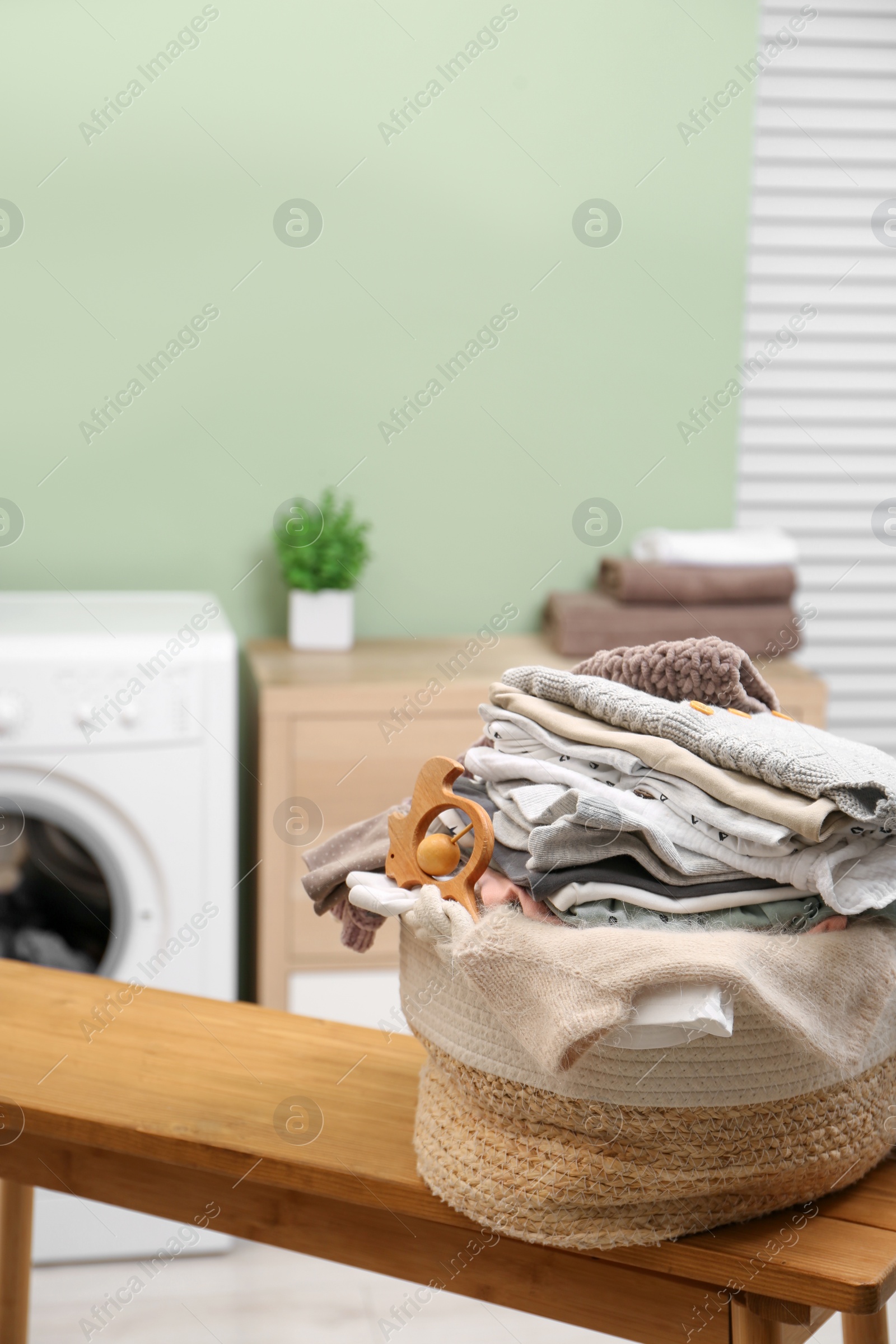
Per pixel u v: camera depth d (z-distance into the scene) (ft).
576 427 9.38
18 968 4.34
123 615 8.11
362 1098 3.56
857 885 2.83
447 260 9.09
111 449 8.97
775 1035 2.73
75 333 8.81
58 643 7.17
